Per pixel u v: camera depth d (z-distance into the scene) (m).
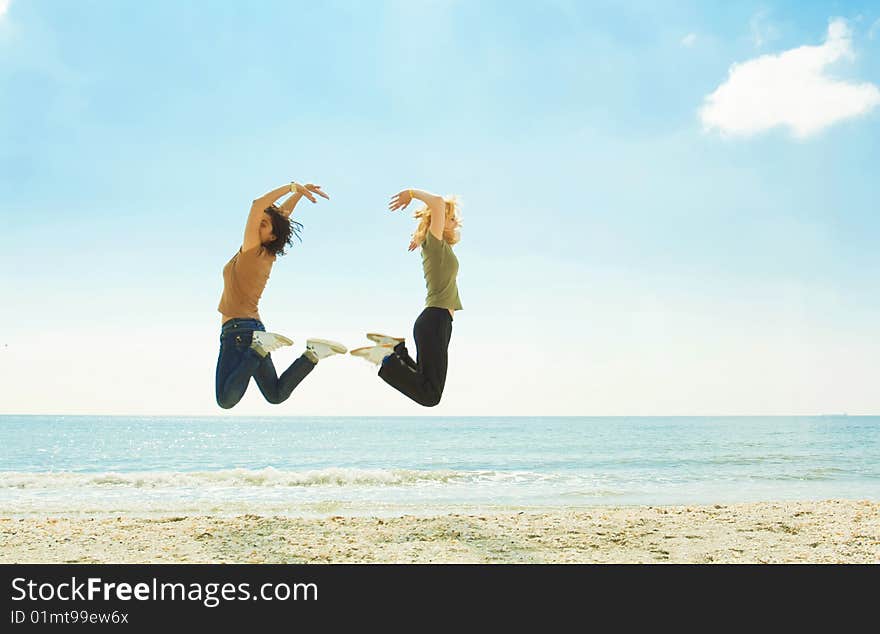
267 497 12.80
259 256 4.69
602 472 20.09
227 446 42.62
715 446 37.19
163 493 13.55
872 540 7.08
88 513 10.08
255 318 4.71
